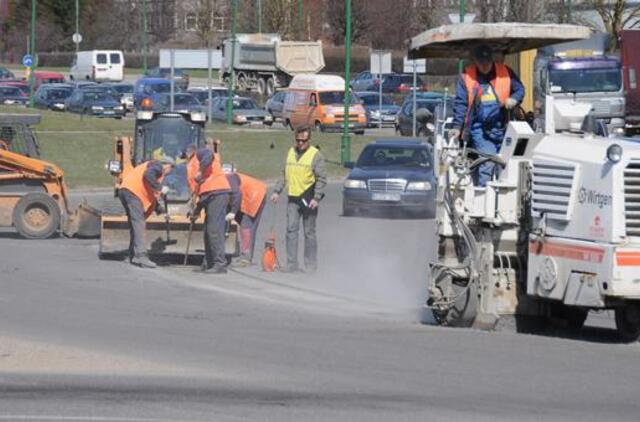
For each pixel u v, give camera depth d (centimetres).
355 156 12588
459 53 3850
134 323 3581
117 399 2545
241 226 5350
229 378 2758
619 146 3022
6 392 2609
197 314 3822
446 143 3606
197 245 5394
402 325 3612
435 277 3584
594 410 2452
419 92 17225
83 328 3466
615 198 3017
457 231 3547
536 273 3275
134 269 5150
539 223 3262
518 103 3522
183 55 15212
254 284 4741
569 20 13325
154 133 5947
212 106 16812
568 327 3575
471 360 2977
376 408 2462
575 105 3428
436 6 19438
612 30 14000
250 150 12606
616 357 3028
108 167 6053
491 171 3491
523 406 2484
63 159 11569
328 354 3059
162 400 2534
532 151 3366
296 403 2508
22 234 6381
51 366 2892
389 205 7638
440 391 2620
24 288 4434
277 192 5159
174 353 3061
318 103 15662
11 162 6366
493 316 3434
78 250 5878
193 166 5141
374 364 2922
